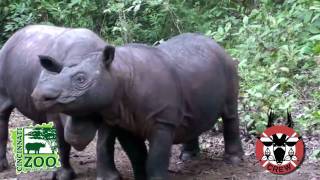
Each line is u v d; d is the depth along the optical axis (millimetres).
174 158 7766
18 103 7152
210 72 6684
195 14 12203
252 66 9141
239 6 12312
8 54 7234
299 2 10312
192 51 6668
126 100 5898
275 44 9641
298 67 9398
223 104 7082
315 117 7352
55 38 6730
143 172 6695
